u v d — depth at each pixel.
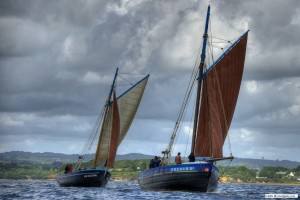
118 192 67.06
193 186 58.94
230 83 63.44
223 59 63.00
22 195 63.28
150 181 64.19
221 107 63.06
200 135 62.44
